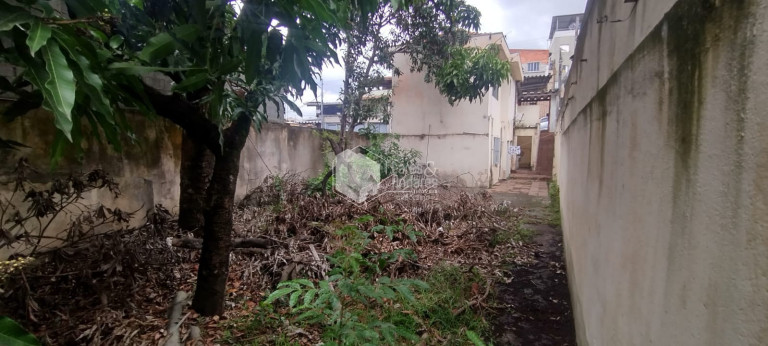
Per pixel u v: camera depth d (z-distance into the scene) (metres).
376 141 7.77
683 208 0.83
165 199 4.34
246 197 5.33
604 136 1.79
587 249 2.21
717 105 0.69
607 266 1.59
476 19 6.91
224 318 2.55
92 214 3.00
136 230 3.21
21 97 1.52
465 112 9.59
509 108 12.93
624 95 1.40
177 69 1.50
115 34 1.64
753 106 0.58
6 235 2.29
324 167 7.32
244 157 5.63
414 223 4.72
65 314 2.32
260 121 2.90
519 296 3.27
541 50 24.14
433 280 3.29
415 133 10.01
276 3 1.46
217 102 1.77
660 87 1.00
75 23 1.27
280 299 2.72
